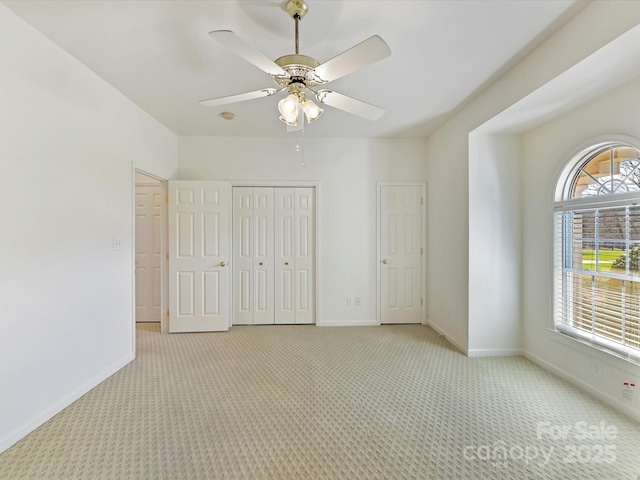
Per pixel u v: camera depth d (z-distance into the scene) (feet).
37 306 6.48
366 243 13.65
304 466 5.33
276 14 5.86
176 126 12.05
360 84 8.63
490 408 7.07
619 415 6.76
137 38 6.64
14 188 6.01
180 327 12.50
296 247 13.65
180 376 8.70
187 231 12.49
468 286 10.15
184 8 5.72
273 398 7.52
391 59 7.36
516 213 10.13
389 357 10.03
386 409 7.04
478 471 5.24
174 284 12.44
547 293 9.11
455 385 8.14
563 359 8.54
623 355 6.94
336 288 13.62
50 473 5.19
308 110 6.09
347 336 12.12
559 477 5.11
